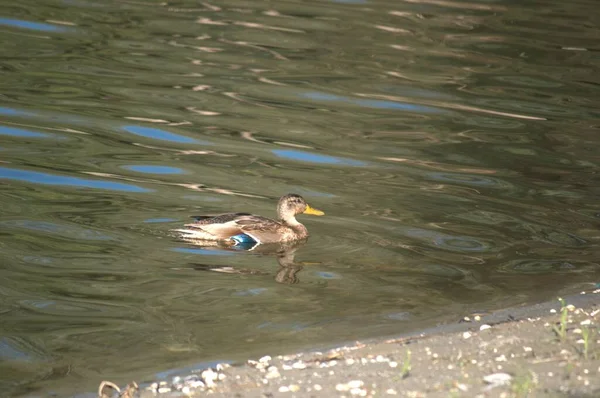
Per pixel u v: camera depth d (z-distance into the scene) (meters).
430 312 13.33
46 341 12.33
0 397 10.83
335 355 11.38
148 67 26.55
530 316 13.02
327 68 27.62
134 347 12.18
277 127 22.41
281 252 15.65
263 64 27.61
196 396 10.09
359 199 18.19
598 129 23.53
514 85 27.11
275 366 11.10
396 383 10.05
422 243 16.17
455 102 25.31
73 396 10.81
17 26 29.50
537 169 20.50
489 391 9.59
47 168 18.88
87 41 28.59
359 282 14.48
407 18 34.00
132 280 14.28
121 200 17.47
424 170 20.08
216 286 14.20
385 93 25.66
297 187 18.62
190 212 17.08
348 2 35.88
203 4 34.34
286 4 35.03
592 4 37.91
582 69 28.97
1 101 22.86
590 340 11.30
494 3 37.16
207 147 20.77
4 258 14.70
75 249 15.25
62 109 22.64
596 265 15.30
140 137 21.12
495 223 17.23
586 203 18.48
